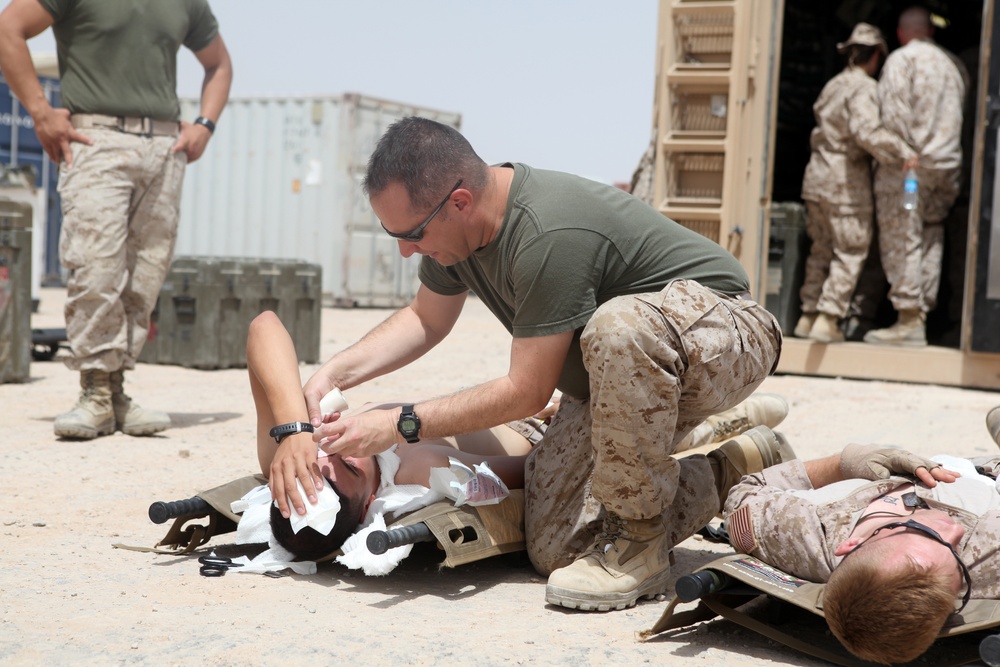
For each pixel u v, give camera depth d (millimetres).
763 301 7922
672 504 3021
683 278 2873
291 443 2871
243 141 16172
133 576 2883
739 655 2410
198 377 7852
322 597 2754
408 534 2682
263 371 3004
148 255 5199
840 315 8273
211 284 8273
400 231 2809
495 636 2477
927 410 6578
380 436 2809
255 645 2334
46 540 3236
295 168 15883
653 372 2662
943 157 7906
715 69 7398
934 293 8352
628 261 2855
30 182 11266
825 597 2232
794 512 2551
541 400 2828
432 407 2830
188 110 16562
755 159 7742
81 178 4957
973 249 7668
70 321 4992
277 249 16047
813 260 8633
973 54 9828
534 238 2748
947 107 7957
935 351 7926
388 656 2299
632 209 2934
